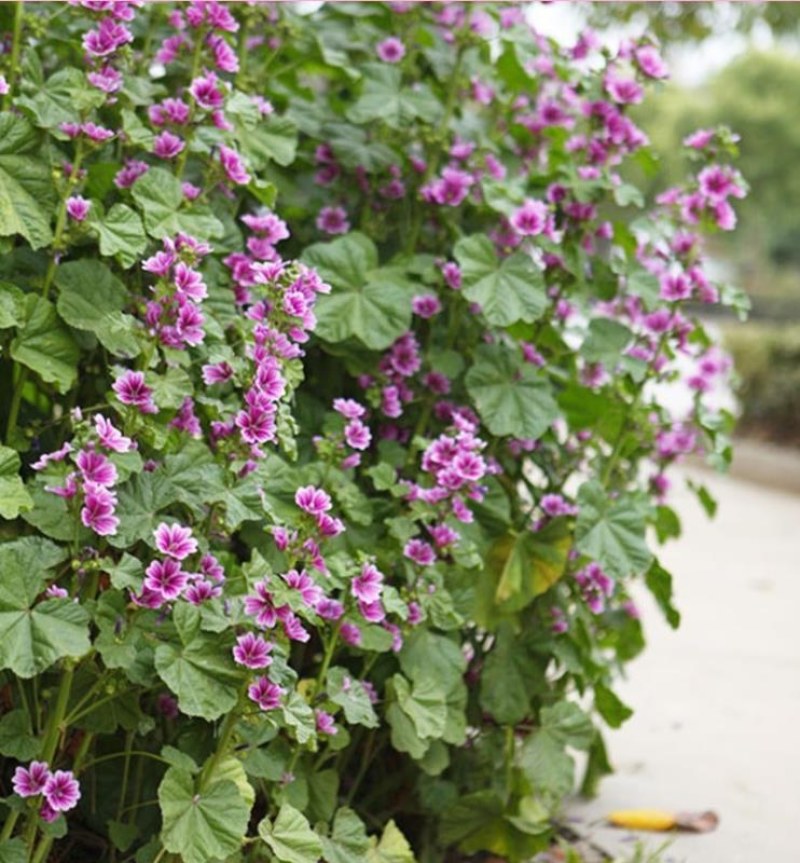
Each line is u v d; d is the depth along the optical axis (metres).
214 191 2.64
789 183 28.31
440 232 2.96
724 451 3.01
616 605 3.21
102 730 2.06
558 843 3.03
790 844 3.09
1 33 2.50
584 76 3.03
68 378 2.18
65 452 1.95
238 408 2.28
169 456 2.10
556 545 2.74
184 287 2.07
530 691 2.75
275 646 1.99
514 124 3.19
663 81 2.94
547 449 3.00
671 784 3.44
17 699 2.20
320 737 2.25
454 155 2.94
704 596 5.59
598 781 3.31
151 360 2.08
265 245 2.50
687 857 3.00
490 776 2.81
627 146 2.96
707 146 2.92
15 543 1.93
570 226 2.88
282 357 2.12
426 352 2.81
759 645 4.82
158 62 2.69
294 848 2.06
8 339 2.21
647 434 2.96
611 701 2.96
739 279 36.50
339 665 2.61
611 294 2.98
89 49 2.26
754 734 3.85
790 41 6.54
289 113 3.02
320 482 2.45
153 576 1.92
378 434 2.84
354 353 2.72
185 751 2.18
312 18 3.25
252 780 2.31
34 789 1.92
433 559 2.41
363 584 2.17
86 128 2.20
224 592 2.11
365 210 2.97
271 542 2.41
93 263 2.22
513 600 2.70
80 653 1.83
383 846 2.39
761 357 9.80
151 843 2.06
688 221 2.92
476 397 2.68
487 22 3.01
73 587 1.97
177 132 2.42
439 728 2.35
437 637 2.52
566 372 3.07
